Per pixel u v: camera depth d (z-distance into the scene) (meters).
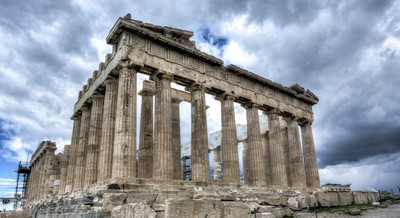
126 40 26.94
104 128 27.19
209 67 33.25
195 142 29.88
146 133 32.78
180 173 33.66
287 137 46.59
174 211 13.43
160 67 28.52
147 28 28.69
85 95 35.66
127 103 25.31
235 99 35.72
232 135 33.09
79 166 32.72
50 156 50.28
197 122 30.30
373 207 28.06
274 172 37.72
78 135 37.38
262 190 31.69
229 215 15.31
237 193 26.84
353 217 21.50
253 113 36.91
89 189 25.25
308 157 44.09
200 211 14.19
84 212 14.96
